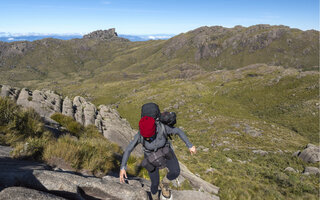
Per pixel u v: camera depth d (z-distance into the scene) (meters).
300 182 16.50
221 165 25.31
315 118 107.69
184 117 131.38
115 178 4.10
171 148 2.71
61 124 11.47
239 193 9.38
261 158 35.62
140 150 12.45
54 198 2.36
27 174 2.84
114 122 20.19
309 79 161.38
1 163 3.46
